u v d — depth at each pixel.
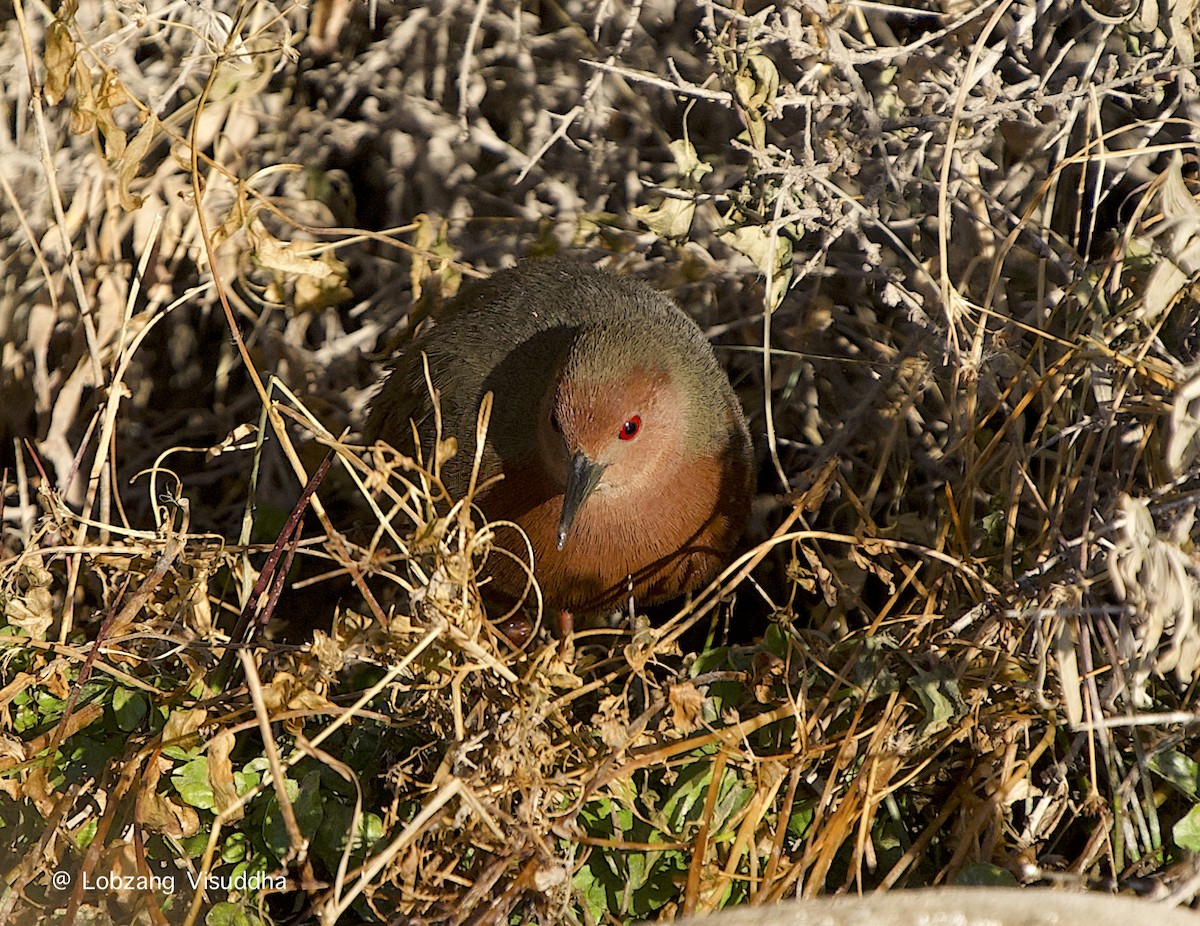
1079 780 8.40
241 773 8.21
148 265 11.80
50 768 8.30
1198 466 8.34
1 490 10.66
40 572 8.91
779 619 8.92
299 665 8.23
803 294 11.53
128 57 11.53
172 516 9.07
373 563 7.87
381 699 8.71
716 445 9.56
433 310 11.77
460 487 9.59
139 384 12.03
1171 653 7.68
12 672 9.20
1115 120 10.82
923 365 10.71
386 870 7.70
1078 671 8.23
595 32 11.49
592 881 7.95
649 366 9.16
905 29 11.28
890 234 10.08
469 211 12.45
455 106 12.54
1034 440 9.28
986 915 7.01
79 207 11.53
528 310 10.11
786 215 10.54
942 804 8.52
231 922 7.68
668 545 9.52
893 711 8.29
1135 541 7.60
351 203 12.67
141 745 8.24
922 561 9.33
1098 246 10.84
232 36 9.54
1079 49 10.77
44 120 10.72
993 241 10.64
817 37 10.35
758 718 8.09
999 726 8.38
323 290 11.58
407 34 12.21
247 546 9.00
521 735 7.65
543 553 9.40
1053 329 10.16
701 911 7.57
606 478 9.08
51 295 11.02
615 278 10.48
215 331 12.40
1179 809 8.31
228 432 12.16
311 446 11.86
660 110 12.34
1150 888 7.68
